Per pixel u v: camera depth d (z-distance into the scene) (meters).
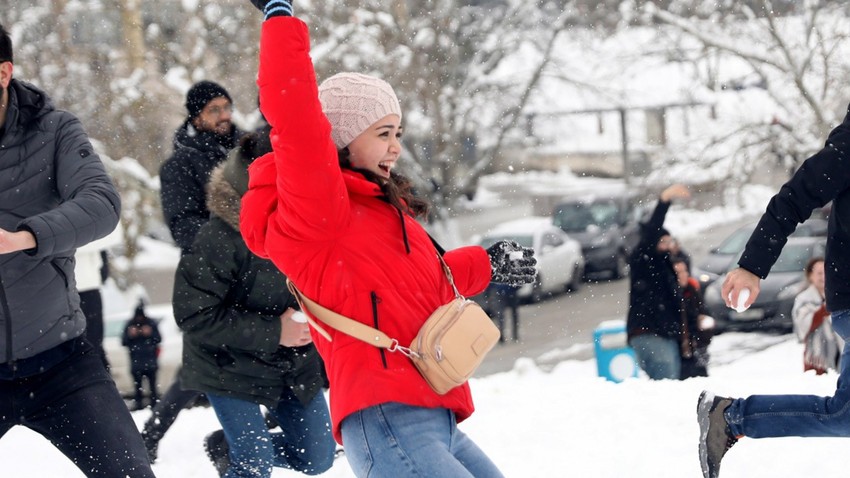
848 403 4.40
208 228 5.01
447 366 3.39
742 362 13.60
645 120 25.34
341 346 3.46
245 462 5.20
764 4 22.53
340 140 3.60
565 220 30.88
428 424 3.42
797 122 22.47
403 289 3.46
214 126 7.00
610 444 6.36
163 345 15.94
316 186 3.26
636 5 25.34
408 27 28.98
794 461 5.71
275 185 3.53
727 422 4.69
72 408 4.12
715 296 18.44
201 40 26.94
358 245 3.43
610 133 32.81
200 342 5.14
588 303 27.55
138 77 26.69
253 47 27.08
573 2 28.70
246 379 5.14
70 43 27.83
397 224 3.54
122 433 4.11
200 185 6.88
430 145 31.28
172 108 26.92
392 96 3.67
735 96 23.36
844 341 4.40
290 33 3.17
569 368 13.18
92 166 4.19
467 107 30.72
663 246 9.75
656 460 5.96
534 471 5.99
